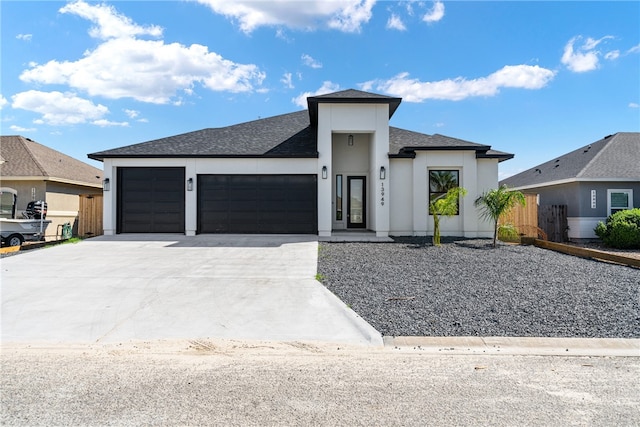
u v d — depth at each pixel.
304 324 5.77
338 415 3.21
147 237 14.87
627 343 5.01
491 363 4.39
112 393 3.61
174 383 3.83
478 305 6.56
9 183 17.80
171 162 15.52
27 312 6.23
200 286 7.84
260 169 15.45
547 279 8.45
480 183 16.20
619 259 10.22
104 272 8.99
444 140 17.36
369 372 4.13
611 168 17.00
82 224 17.78
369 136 17.53
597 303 6.65
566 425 3.06
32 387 3.74
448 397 3.55
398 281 8.23
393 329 5.50
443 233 16.00
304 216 15.57
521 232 16.30
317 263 10.09
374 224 16.02
